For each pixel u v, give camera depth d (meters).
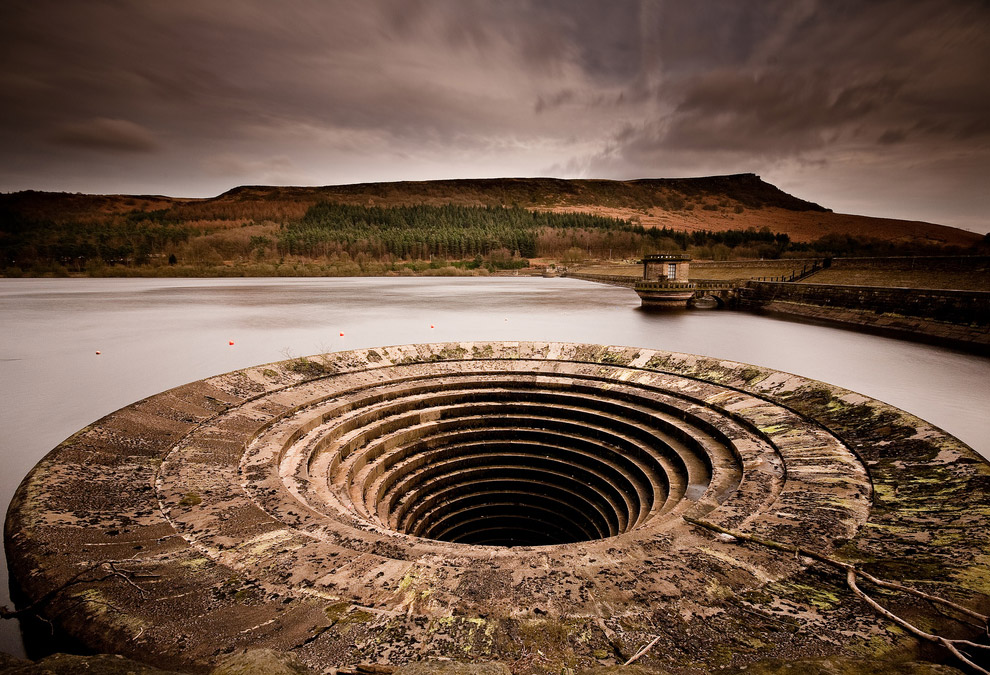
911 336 47.94
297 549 9.66
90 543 9.50
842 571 8.70
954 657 6.29
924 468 12.37
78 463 12.91
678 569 8.96
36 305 77.44
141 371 37.88
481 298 94.69
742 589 8.27
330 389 21.19
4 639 8.19
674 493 15.05
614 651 6.61
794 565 9.05
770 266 95.12
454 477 20.28
